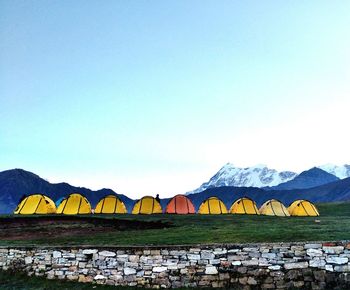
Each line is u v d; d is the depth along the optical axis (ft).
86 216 113.91
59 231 89.15
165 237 68.85
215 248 56.80
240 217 117.19
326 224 82.64
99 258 58.54
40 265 59.82
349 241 56.44
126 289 55.47
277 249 56.24
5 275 59.31
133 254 57.88
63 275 58.90
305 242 56.34
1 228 93.15
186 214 135.13
